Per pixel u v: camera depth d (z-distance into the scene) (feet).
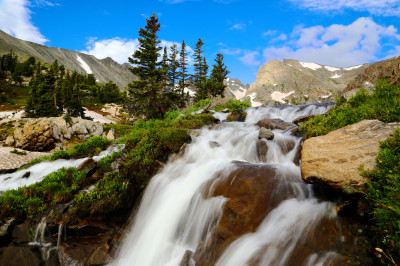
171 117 81.15
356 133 19.29
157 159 31.01
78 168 34.32
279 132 34.76
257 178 20.17
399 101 21.43
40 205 28.09
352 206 14.62
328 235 13.57
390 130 17.81
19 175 46.93
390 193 12.55
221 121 57.21
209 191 21.39
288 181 19.27
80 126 98.63
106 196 26.84
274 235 15.03
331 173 15.71
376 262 11.22
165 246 21.11
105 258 21.76
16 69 379.35
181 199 23.07
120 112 276.62
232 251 15.46
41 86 208.85
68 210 26.40
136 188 28.99
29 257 23.56
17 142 77.41
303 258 12.85
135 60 116.67
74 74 404.57
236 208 17.90
